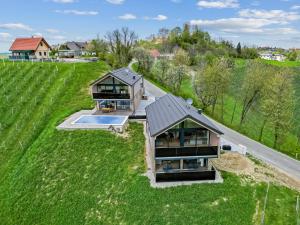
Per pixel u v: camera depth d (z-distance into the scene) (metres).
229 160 30.28
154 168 25.67
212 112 53.53
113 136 34.06
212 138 26.05
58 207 23.81
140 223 21.25
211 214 21.66
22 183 26.83
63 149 31.23
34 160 29.84
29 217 23.33
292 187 25.91
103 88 42.66
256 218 21.31
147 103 49.50
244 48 139.25
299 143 44.12
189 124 25.27
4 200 25.55
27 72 58.72
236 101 63.59
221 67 51.94
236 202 22.89
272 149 37.19
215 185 24.97
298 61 127.88
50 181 26.69
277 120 39.66
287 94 40.28
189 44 133.50
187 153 25.36
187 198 23.38
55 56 97.56
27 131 38.34
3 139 37.03
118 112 42.81
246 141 39.34
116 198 24.05
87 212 22.98
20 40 84.94
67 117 40.06
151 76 77.69
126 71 49.62
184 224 20.86
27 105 45.91
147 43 148.50
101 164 28.77
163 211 22.17
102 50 104.88
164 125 24.77
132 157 30.11
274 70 48.31
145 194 24.06
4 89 50.69
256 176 26.94
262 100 46.38
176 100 31.25
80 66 63.19
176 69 66.38
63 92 50.06
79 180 26.56
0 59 74.75
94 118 38.91
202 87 53.47
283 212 22.06
